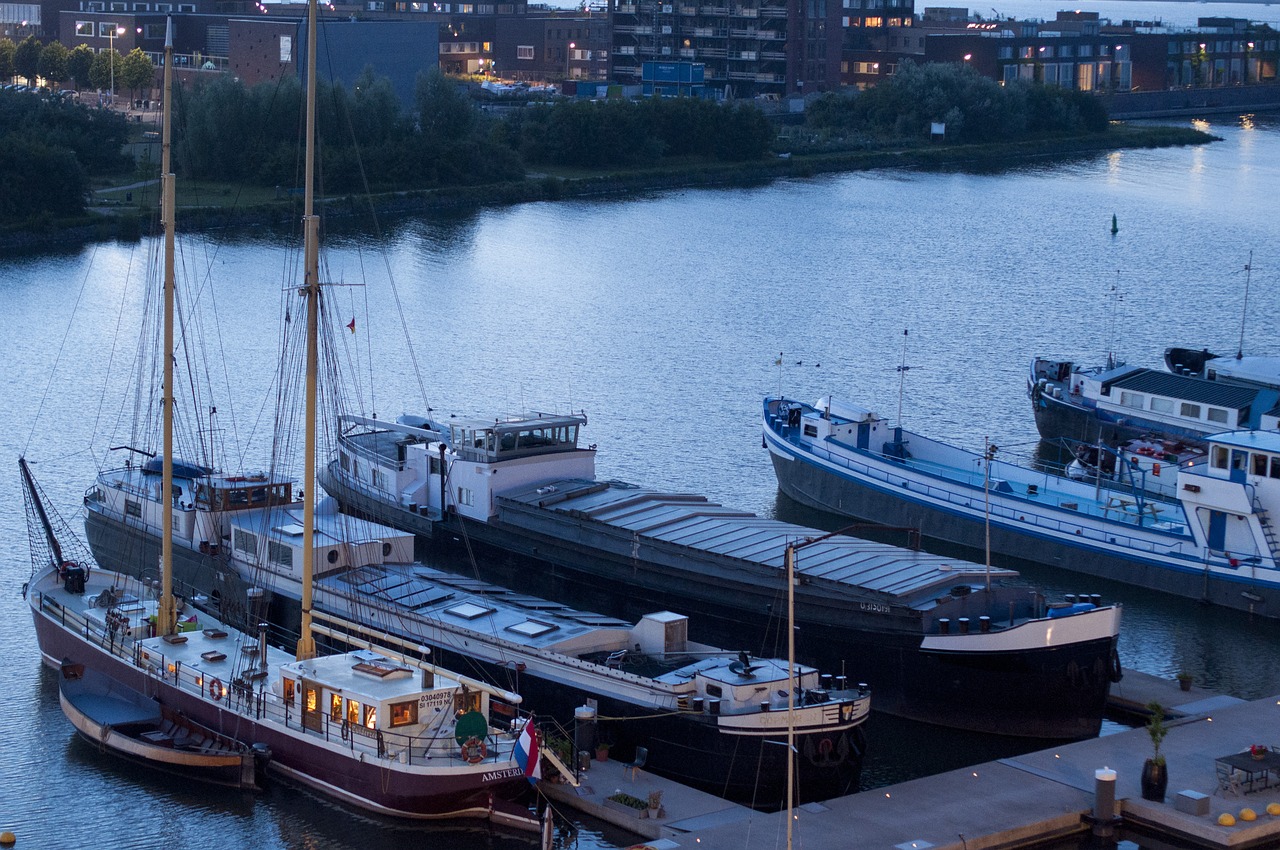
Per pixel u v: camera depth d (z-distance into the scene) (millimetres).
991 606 72812
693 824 59094
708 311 166875
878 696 73312
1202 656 82625
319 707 63438
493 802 60875
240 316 155375
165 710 68375
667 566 79375
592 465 92062
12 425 117438
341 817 61906
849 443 105750
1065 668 69562
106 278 175625
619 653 68500
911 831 58375
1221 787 61625
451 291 174375
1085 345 154875
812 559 77062
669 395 132625
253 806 63094
